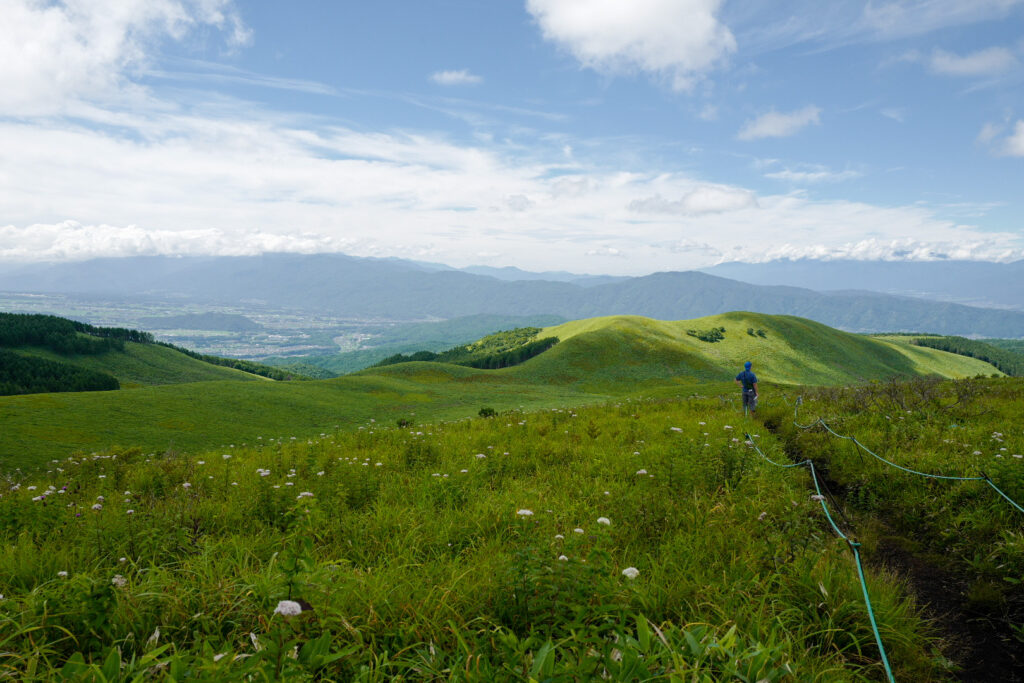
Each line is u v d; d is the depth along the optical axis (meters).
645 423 14.80
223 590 3.85
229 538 5.72
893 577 4.91
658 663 3.08
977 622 4.31
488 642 3.47
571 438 12.98
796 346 198.12
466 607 3.96
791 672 3.03
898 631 3.80
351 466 8.86
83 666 2.93
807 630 3.85
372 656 3.31
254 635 3.27
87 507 7.03
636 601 3.98
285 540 5.28
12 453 40.47
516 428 14.96
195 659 3.03
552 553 4.33
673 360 171.88
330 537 5.68
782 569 4.55
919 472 7.60
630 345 179.88
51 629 3.60
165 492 9.34
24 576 4.66
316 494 7.13
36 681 3.03
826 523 6.40
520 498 7.15
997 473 6.93
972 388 17.23
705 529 5.62
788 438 13.81
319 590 3.59
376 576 4.29
